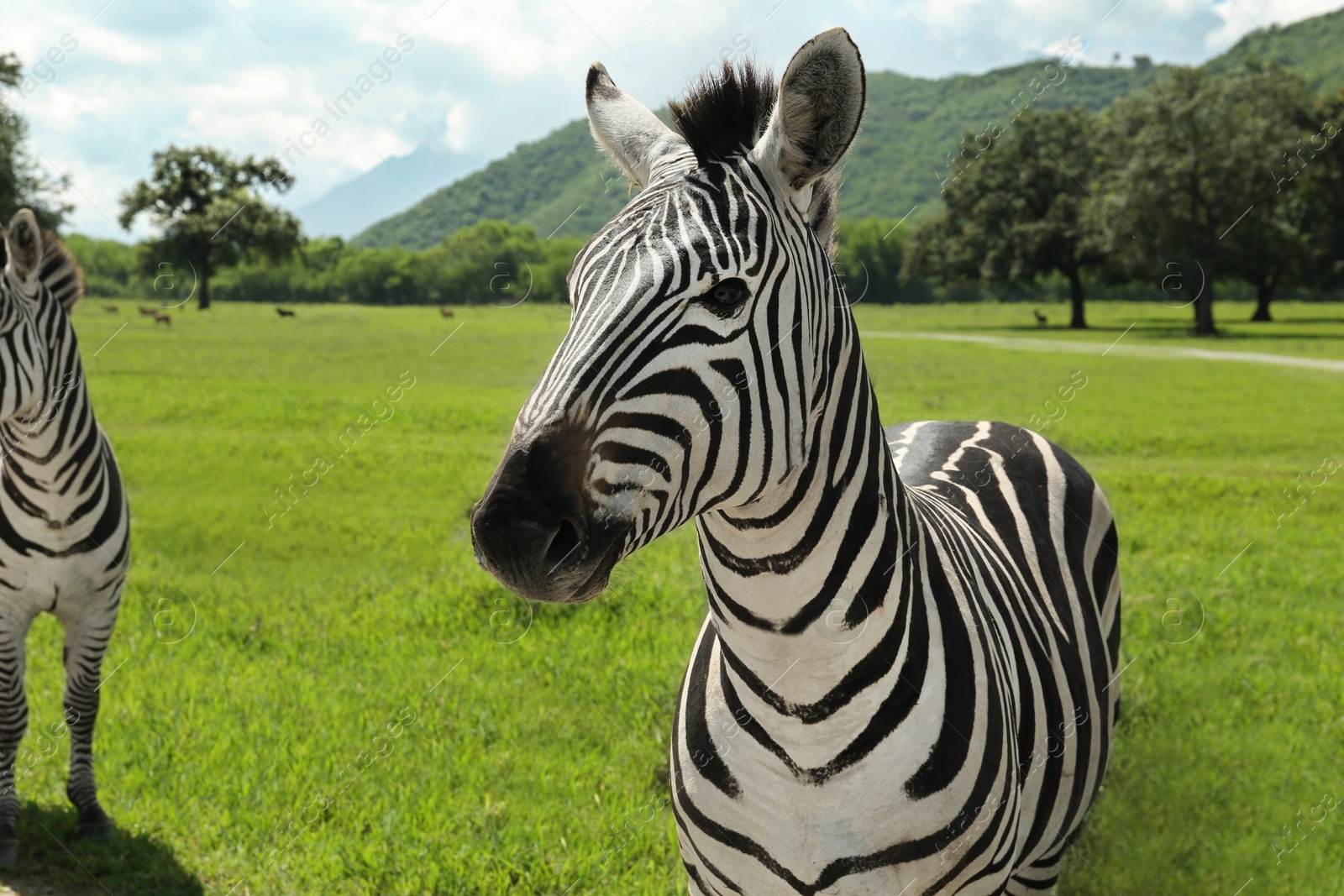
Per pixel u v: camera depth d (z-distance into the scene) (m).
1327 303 47.62
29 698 4.90
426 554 7.06
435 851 3.67
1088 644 2.65
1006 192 43.78
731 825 1.91
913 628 1.85
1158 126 37.75
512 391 15.91
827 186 1.90
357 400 14.47
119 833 3.81
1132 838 3.73
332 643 5.58
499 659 5.27
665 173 1.76
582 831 3.80
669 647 5.36
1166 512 8.52
